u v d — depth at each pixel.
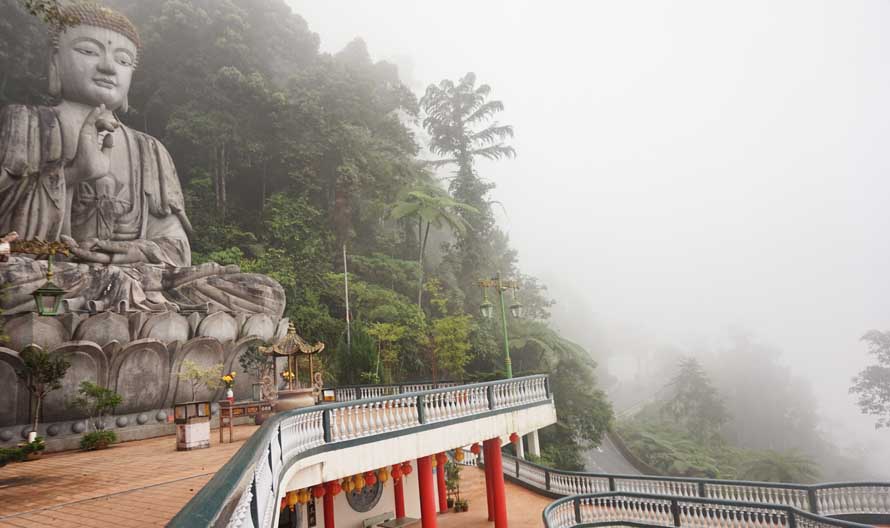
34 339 14.63
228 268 22.22
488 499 17.39
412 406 12.09
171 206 24.23
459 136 45.88
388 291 35.19
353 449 10.29
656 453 47.16
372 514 16.70
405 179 44.47
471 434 13.63
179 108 36.84
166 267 21.38
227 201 38.62
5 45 32.78
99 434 13.84
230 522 2.61
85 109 21.78
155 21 38.19
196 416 12.40
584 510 15.68
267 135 40.12
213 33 39.34
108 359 15.49
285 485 7.71
